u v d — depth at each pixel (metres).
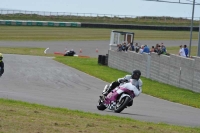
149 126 34.44
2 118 31.17
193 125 42.47
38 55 185.25
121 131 30.12
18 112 35.66
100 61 145.38
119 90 47.97
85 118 36.22
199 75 86.81
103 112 47.44
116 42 164.25
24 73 104.75
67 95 67.81
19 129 27.80
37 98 60.09
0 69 75.56
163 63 103.12
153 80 108.06
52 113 38.00
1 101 45.12
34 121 31.17
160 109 57.12
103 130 29.83
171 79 99.12
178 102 69.31
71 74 109.44
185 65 92.81
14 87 75.88
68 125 30.78
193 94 84.06
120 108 47.56
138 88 48.84
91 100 62.44
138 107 57.50
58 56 183.50
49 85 83.81
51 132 27.61
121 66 130.75
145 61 113.44
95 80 99.25
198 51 124.81
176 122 43.75
